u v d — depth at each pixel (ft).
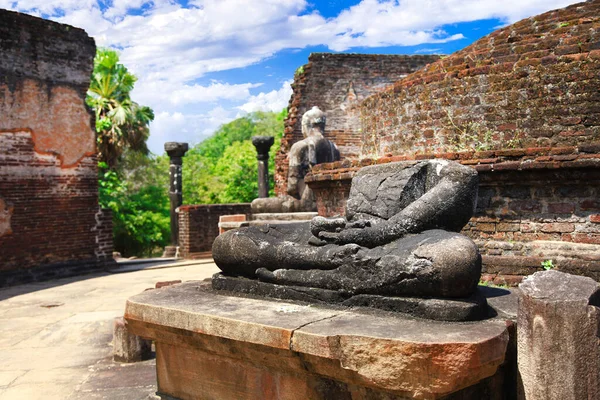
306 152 36.35
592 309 8.82
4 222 35.70
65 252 39.37
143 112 77.36
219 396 12.05
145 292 13.93
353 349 9.45
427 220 11.38
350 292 11.32
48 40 38.32
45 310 26.61
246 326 10.57
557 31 23.91
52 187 38.65
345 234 11.79
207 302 12.39
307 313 11.00
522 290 9.51
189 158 109.50
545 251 19.33
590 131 21.88
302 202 36.24
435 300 10.31
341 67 61.16
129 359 17.47
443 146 25.72
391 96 28.76
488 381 10.28
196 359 12.43
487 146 24.13
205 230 53.57
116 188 72.43
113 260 42.75
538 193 19.74
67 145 39.63
